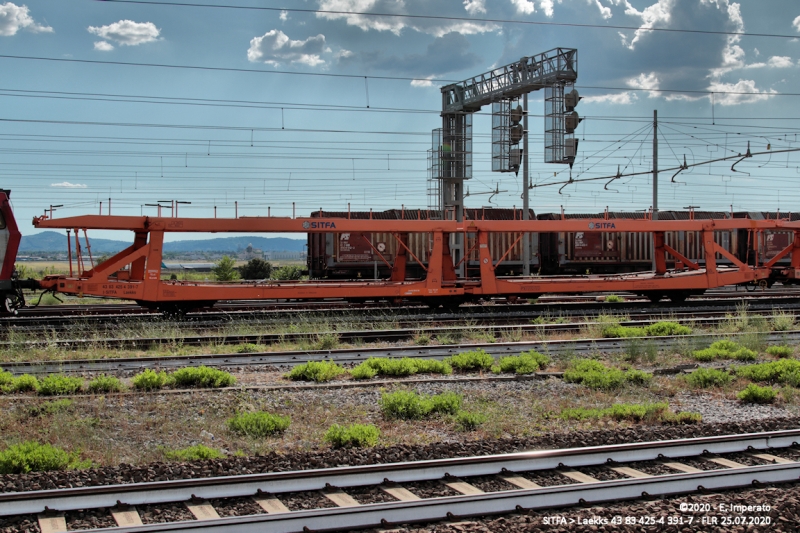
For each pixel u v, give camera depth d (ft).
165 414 31.30
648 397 36.06
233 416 31.17
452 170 95.40
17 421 29.78
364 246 112.57
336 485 20.76
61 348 47.57
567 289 75.31
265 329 58.08
